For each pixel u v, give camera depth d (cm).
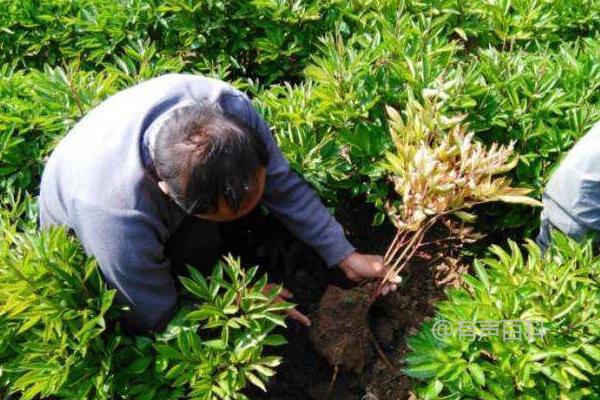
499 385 218
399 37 310
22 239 232
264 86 373
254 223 295
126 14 357
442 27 330
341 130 286
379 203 277
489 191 222
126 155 200
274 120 296
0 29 369
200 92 215
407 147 233
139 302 221
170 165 178
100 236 203
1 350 230
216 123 181
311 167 277
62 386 223
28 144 299
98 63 356
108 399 229
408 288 301
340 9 348
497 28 346
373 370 277
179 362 232
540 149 286
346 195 321
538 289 221
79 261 227
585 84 306
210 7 354
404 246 310
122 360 232
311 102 297
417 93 282
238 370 225
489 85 301
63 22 372
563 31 359
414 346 228
